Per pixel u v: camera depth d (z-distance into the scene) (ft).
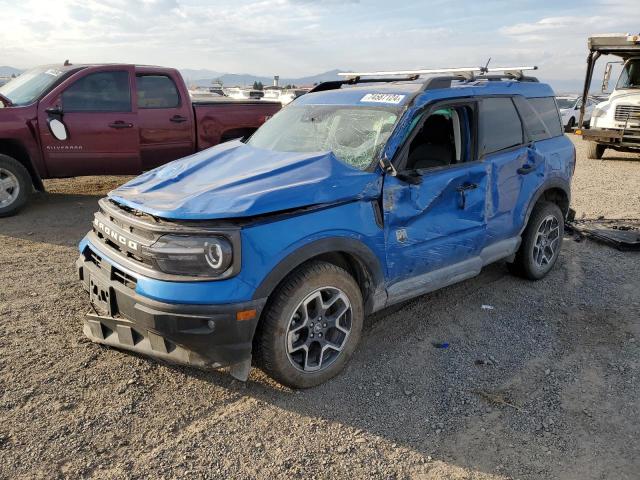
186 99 27.04
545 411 10.66
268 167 11.55
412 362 12.37
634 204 28.68
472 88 14.30
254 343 10.46
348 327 11.54
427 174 12.61
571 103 75.25
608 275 17.92
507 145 15.10
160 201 10.56
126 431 9.71
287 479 8.75
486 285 16.92
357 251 11.12
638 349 13.07
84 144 24.64
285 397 10.91
